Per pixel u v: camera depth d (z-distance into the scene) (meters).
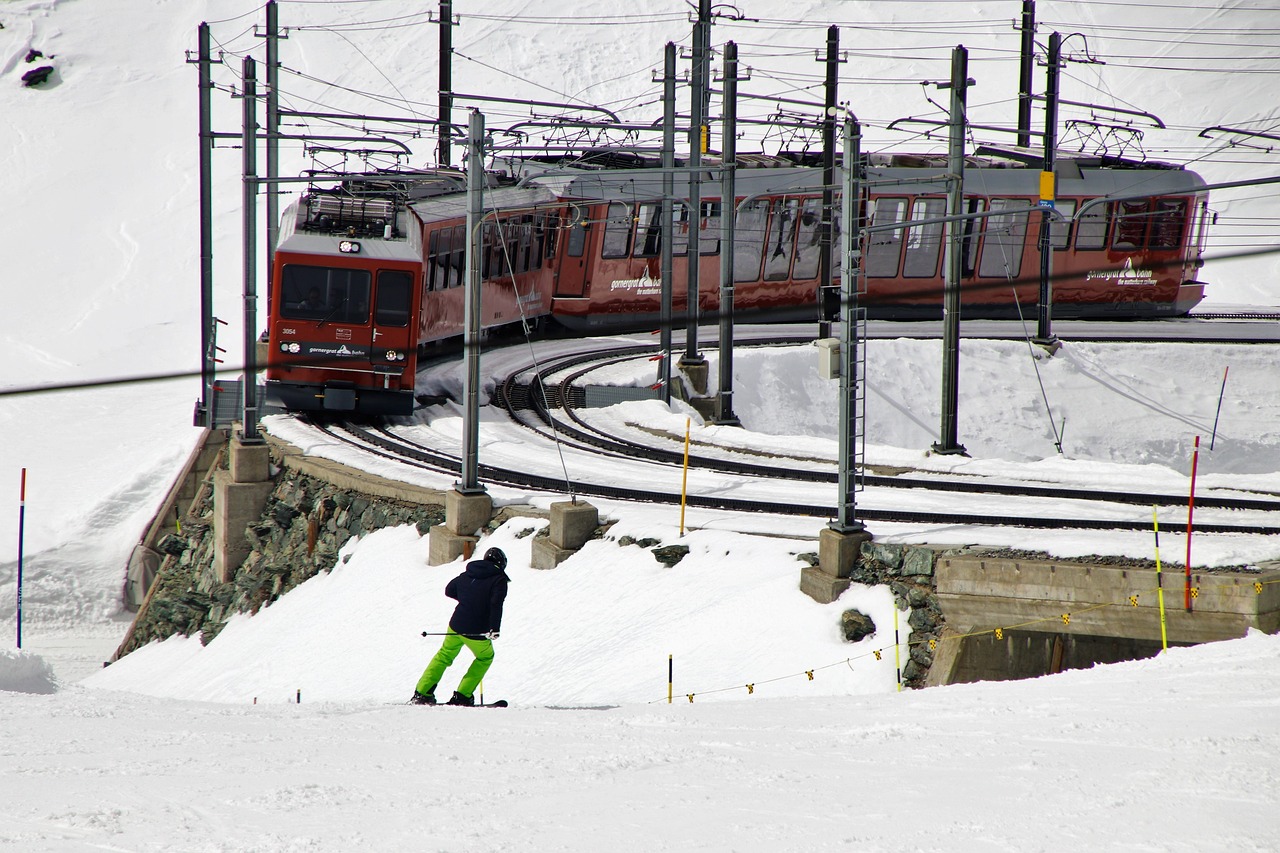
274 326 111.88
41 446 174.38
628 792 27.39
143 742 35.03
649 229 150.88
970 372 150.38
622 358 145.38
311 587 97.19
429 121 132.50
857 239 67.62
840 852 22.14
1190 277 174.88
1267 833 22.67
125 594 137.62
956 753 30.61
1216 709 34.44
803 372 143.50
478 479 96.50
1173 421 151.25
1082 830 23.08
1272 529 71.38
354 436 114.19
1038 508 80.31
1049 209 112.75
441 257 126.69
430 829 24.14
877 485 93.50
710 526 76.88
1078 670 45.09
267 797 27.00
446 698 70.88
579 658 70.06
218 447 141.00
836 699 43.28
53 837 23.61
